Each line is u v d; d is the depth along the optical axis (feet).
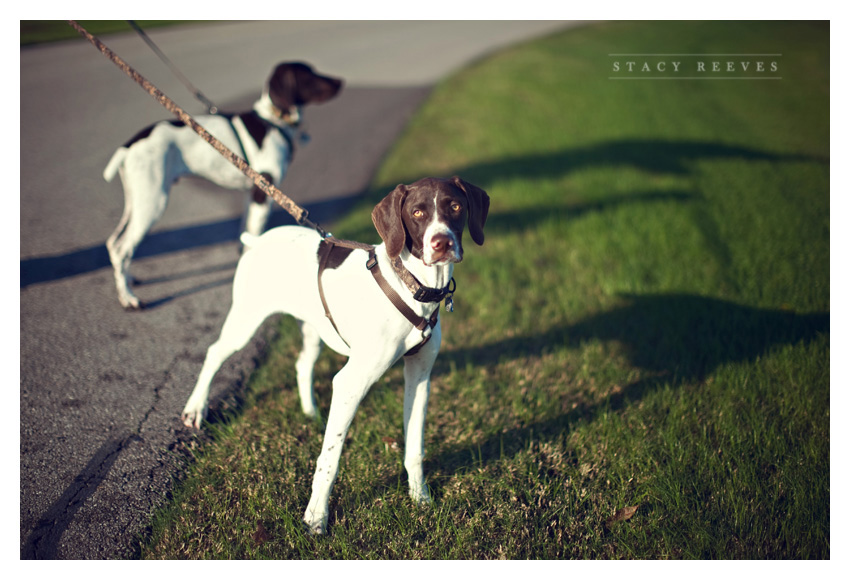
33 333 13.99
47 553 8.96
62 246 18.25
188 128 15.69
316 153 29.25
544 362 14.12
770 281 17.22
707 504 10.21
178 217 21.25
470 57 56.03
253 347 14.33
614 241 20.13
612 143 32.27
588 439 11.57
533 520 9.98
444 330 15.33
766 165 29.07
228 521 9.69
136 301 15.42
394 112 37.17
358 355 8.94
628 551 9.43
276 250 10.07
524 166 27.96
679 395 12.72
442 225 7.96
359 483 10.45
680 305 16.14
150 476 10.40
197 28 58.13
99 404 11.95
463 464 11.16
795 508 9.95
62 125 28.48
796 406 12.32
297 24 68.03
